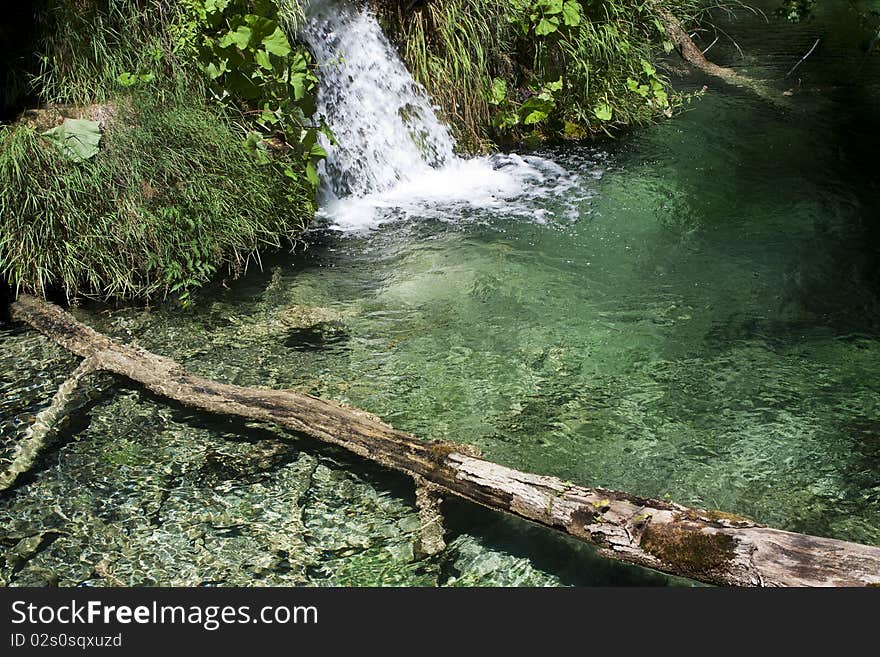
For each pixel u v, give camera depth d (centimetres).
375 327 497
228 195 562
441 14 701
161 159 547
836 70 920
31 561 337
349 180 664
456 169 709
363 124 671
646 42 849
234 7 560
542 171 704
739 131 771
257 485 377
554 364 459
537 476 337
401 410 423
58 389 435
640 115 790
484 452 391
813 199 642
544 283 540
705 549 293
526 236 600
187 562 337
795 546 284
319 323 502
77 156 530
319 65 617
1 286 522
